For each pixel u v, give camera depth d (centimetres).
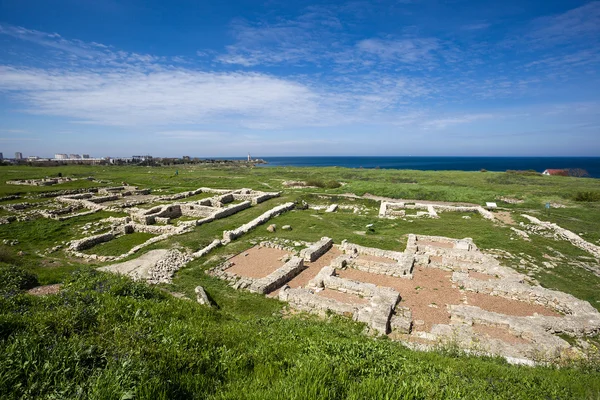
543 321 1402
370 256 2397
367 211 4284
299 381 560
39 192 4966
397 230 3183
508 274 1986
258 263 2242
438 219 3675
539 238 2856
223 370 639
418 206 4378
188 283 1839
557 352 1177
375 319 1370
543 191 5291
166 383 524
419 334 1344
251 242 2673
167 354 625
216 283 1883
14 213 3662
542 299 1666
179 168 11681
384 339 1272
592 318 1433
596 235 2922
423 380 648
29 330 654
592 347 1251
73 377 513
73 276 1335
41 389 476
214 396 529
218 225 3203
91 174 8131
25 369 505
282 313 1534
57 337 648
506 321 1402
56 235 2925
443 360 930
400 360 797
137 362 560
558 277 2027
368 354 759
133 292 1121
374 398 523
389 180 7200
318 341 859
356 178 7650
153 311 945
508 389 707
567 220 3522
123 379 501
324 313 1520
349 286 1770
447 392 600
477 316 1448
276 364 672
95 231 3016
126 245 2717
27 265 2073
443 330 1345
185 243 2598
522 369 943
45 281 1441
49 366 514
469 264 2142
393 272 2048
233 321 1138
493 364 944
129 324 784
